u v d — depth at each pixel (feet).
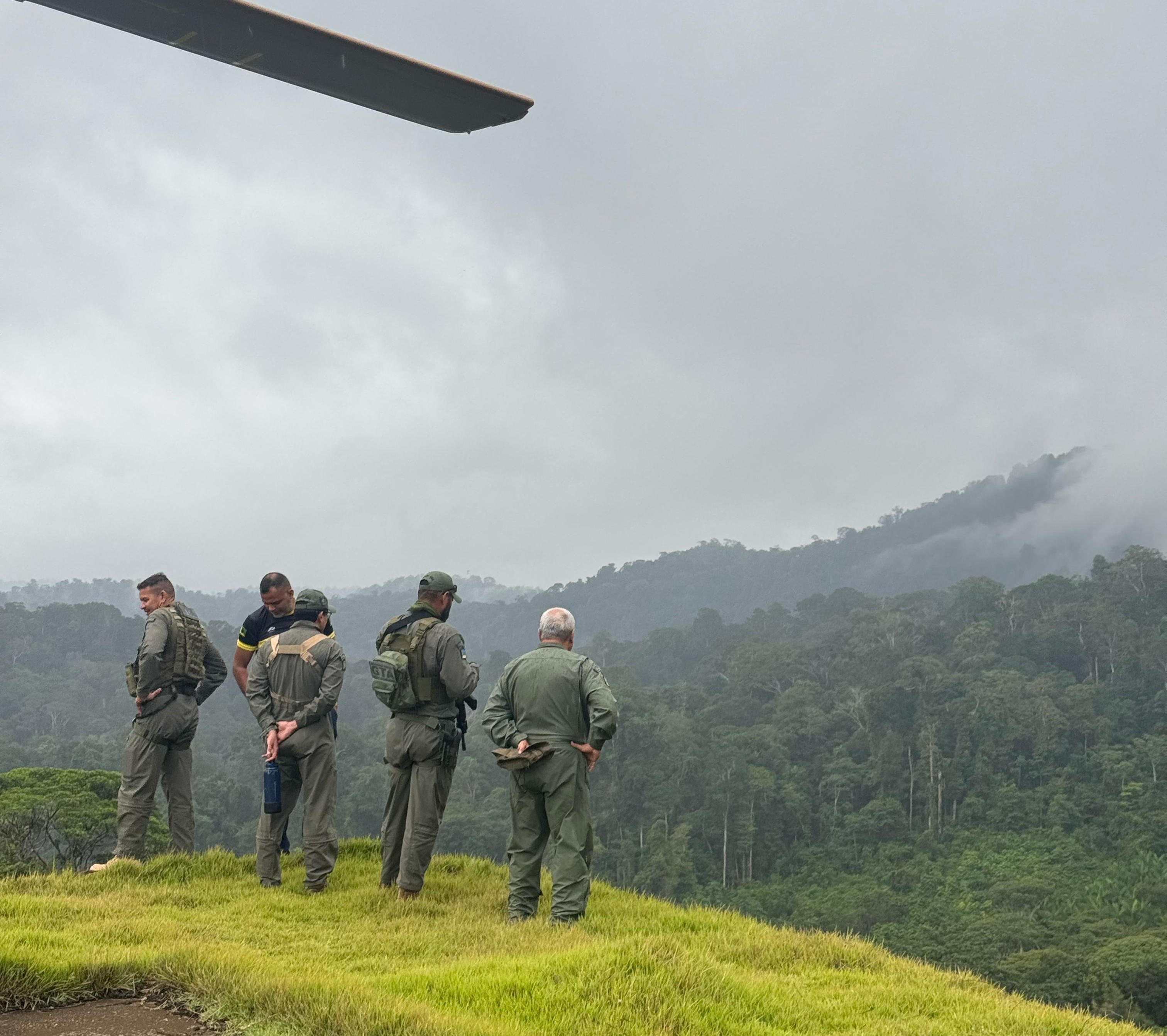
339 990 15.17
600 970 17.42
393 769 26.89
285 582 28.76
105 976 15.66
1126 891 258.37
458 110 7.48
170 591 29.78
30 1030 13.83
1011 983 181.57
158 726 28.78
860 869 317.83
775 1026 16.79
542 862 26.99
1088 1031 17.85
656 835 329.93
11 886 25.94
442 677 25.91
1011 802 325.42
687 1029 15.78
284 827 27.68
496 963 18.70
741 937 23.39
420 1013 14.49
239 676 29.76
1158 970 166.20
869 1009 18.40
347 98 7.29
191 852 29.96
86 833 109.70
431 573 26.73
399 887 26.17
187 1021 14.51
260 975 15.75
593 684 23.85
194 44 6.76
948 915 264.31
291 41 6.76
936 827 330.95
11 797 109.40
